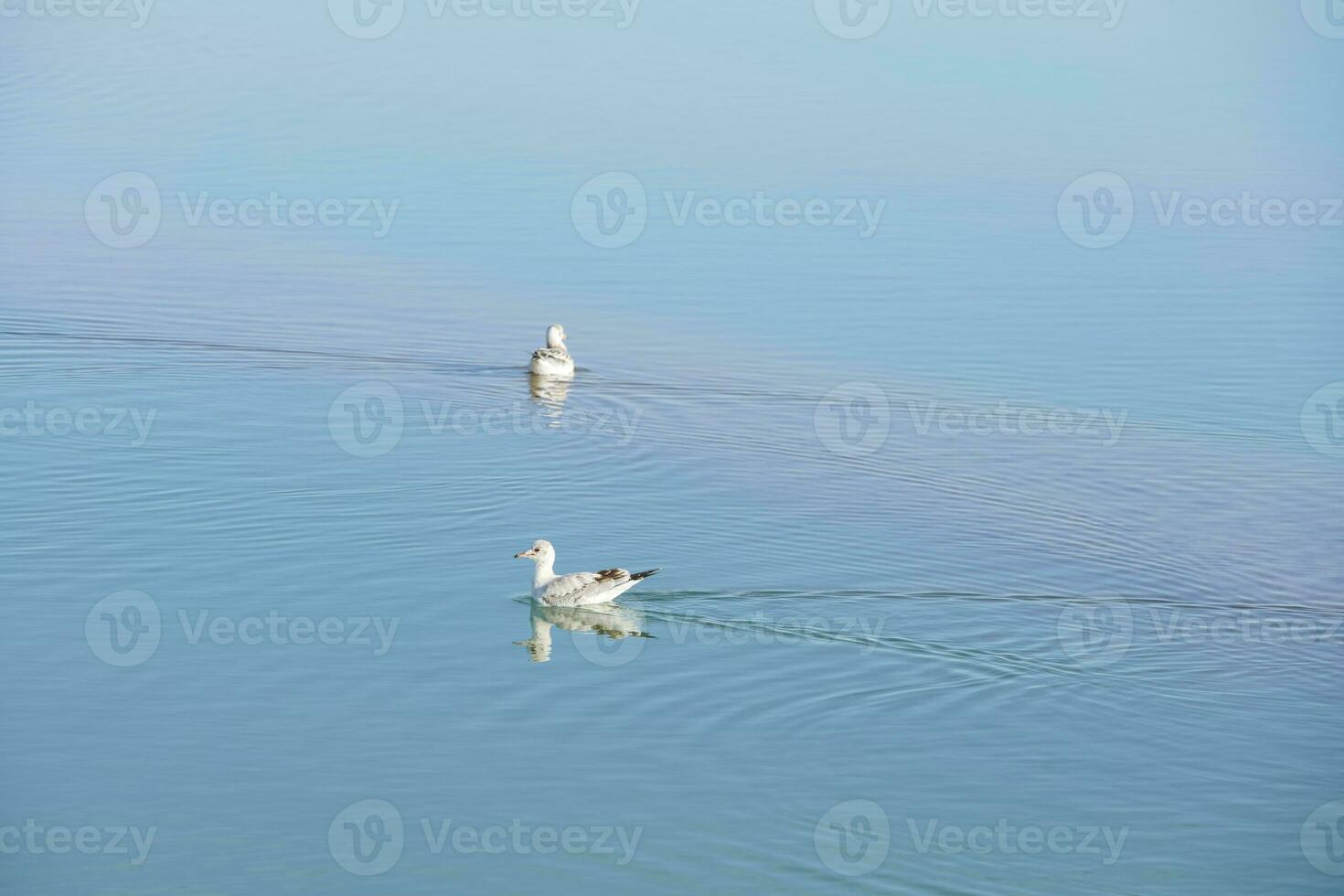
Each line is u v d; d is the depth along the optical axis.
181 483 47.34
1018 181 82.62
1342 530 46.66
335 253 70.75
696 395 57.75
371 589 40.91
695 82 96.38
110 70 95.44
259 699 34.97
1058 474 50.94
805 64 101.38
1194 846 29.73
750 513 47.06
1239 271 71.94
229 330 61.38
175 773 31.80
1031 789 31.73
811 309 66.50
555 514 46.38
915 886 28.11
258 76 95.12
